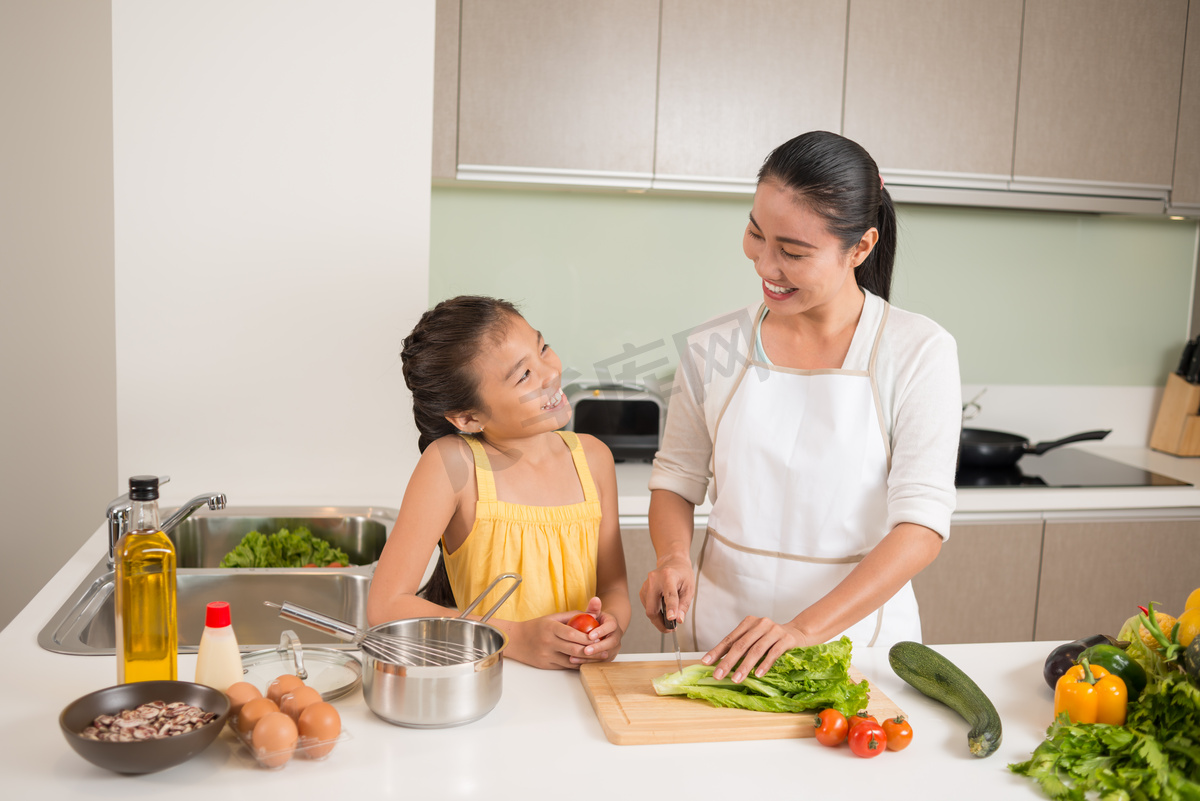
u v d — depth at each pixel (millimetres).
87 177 2477
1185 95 2543
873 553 1170
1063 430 2980
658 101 2318
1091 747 899
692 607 1433
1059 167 2510
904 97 2408
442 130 2252
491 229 2627
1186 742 874
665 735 958
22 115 2432
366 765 895
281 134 1988
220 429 2053
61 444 2572
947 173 2451
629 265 2701
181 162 1964
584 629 1122
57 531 2604
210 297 2010
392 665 956
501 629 1182
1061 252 2900
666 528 1368
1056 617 2420
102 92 2449
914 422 1243
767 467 1342
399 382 2100
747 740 971
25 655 1170
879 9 2367
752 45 2334
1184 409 2861
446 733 965
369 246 2049
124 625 979
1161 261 2953
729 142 2357
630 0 2279
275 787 851
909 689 1109
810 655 1026
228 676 967
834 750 958
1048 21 2443
